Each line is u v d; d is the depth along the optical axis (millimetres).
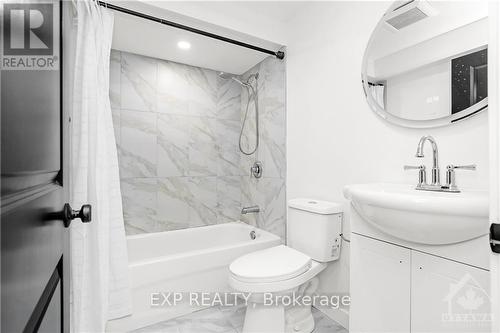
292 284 1499
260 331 1574
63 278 729
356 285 1329
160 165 2629
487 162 1191
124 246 1728
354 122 1771
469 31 1250
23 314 403
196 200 2818
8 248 350
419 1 1437
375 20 1653
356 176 1759
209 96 2896
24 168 421
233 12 2131
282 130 2428
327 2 1971
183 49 2420
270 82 2588
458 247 984
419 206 961
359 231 1322
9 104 363
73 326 1262
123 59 2455
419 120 1422
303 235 1852
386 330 1201
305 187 2168
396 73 1525
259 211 2744
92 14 1582
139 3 1786
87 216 791
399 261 1157
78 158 1461
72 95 1486
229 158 3020
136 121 2514
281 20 2346
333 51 1921
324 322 1886
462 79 1266
